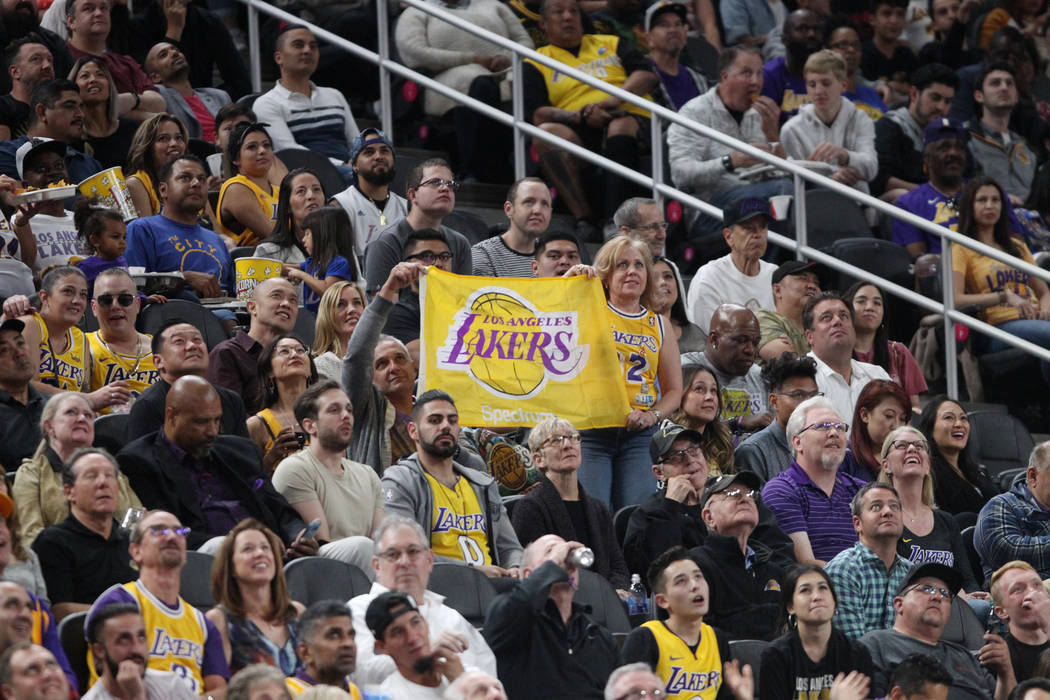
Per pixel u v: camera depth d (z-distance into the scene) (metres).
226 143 31.44
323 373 24.77
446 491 22.31
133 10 36.53
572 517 23.08
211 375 24.64
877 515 22.98
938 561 24.56
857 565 22.98
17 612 16.81
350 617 17.73
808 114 35.41
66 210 28.95
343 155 34.34
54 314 24.45
